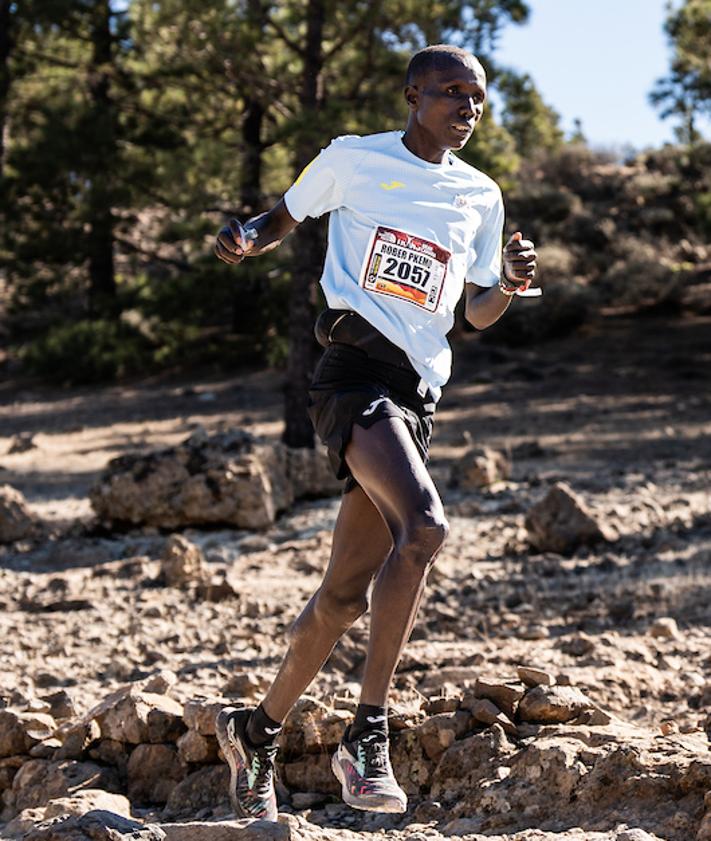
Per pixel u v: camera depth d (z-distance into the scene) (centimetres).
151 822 521
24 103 3841
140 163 3356
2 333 4462
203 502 1611
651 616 966
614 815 435
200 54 2309
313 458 1848
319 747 548
